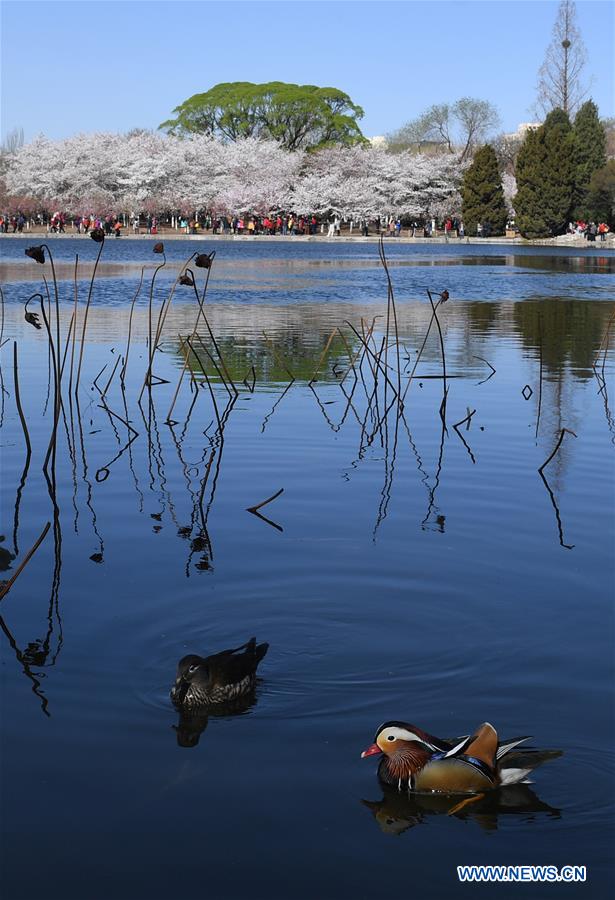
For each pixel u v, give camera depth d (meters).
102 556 7.41
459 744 4.57
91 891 3.78
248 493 9.16
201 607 6.43
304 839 4.10
